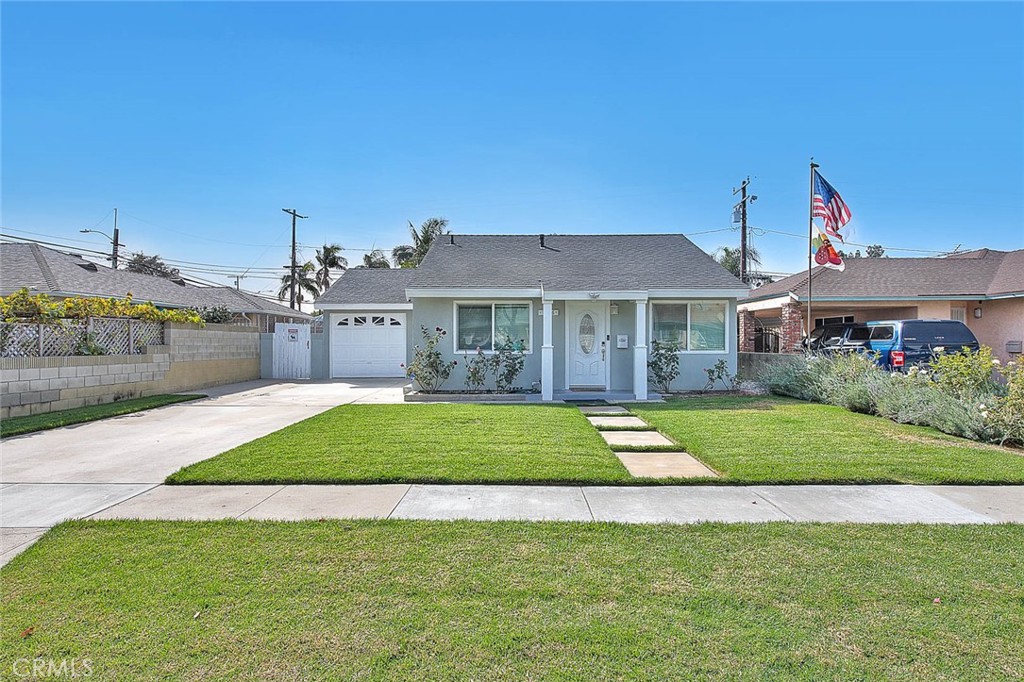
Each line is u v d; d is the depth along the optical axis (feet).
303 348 66.80
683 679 7.98
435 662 8.39
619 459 21.62
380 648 8.75
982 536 13.55
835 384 36.47
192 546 12.85
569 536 13.55
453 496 16.87
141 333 43.62
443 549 12.71
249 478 18.39
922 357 42.04
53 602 10.17
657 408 34.96
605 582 11.05
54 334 35.12
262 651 8.64
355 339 67.56
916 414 27.99
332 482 18.20
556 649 8.74
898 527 14.19
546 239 52.85
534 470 19.25
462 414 31.81
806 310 61.26
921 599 10.35
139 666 8.25
